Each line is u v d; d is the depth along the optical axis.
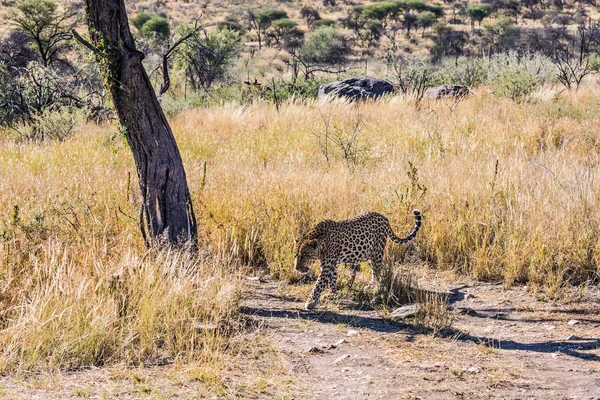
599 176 14.57
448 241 13.09
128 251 10.89
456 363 8.61
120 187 15.58
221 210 13.93
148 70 34.81
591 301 11.05
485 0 146.75
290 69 81.88
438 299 11.16
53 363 8.03
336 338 9.52
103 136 23.62
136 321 9.05
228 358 8.56
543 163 16.98
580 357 8.80
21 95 29.33
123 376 7.83
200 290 10.14
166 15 125.56
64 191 15.45
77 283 9.62
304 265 10.50
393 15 127.62
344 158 20.14
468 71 42.88
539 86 32.84
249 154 21.08
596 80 41.72
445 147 20.19
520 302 11.09
